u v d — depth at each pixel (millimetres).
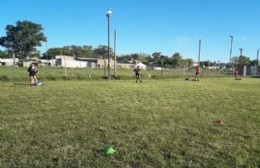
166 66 72750
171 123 11820
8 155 7805
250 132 10781
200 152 8445
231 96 22250
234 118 13266
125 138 9547
